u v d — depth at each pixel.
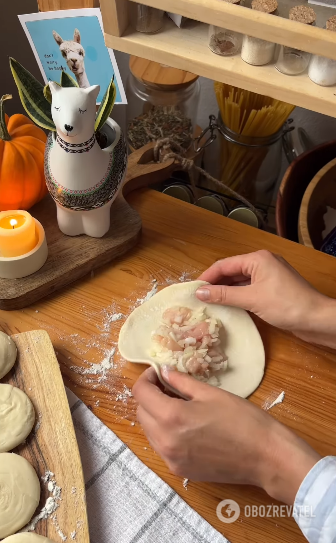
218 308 0.49
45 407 0.41
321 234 0.65
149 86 0.63
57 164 0.44
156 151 0.60
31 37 0.53
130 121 0.67
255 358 0.46
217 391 0.39
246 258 0.48
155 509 0.38
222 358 0.46
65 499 0.37
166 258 0.54
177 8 0.39
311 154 0.64
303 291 0.45
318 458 0.36
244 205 0.65
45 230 0.53
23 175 0.50
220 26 0.39
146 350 0.46
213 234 0.56
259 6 0.38
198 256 0.54
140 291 0.51
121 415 0.43
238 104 0.61
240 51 0.43
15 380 0.43
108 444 0.41
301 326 0.45
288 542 0.38
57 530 0.36
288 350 0.48
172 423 0.38
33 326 0.48
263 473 0.37
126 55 0.76
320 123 0.75
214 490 0.40
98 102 0.59
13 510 0.36
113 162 0.46
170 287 0.50
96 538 0.37
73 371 0.45
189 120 0.67
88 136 0.42
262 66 0.43
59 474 0.38
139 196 0.59
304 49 0.37
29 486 0.37
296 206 0.68
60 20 0.50
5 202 0.51
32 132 0.53
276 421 0.38
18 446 0.40
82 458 0.41
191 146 0.68
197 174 0.73
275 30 0.37
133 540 0.37
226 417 0.38
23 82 0.43
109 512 0.38
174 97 0.66
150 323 0.48
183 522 0.38
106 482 0.40
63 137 0.42
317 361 0.47
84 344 0.47
